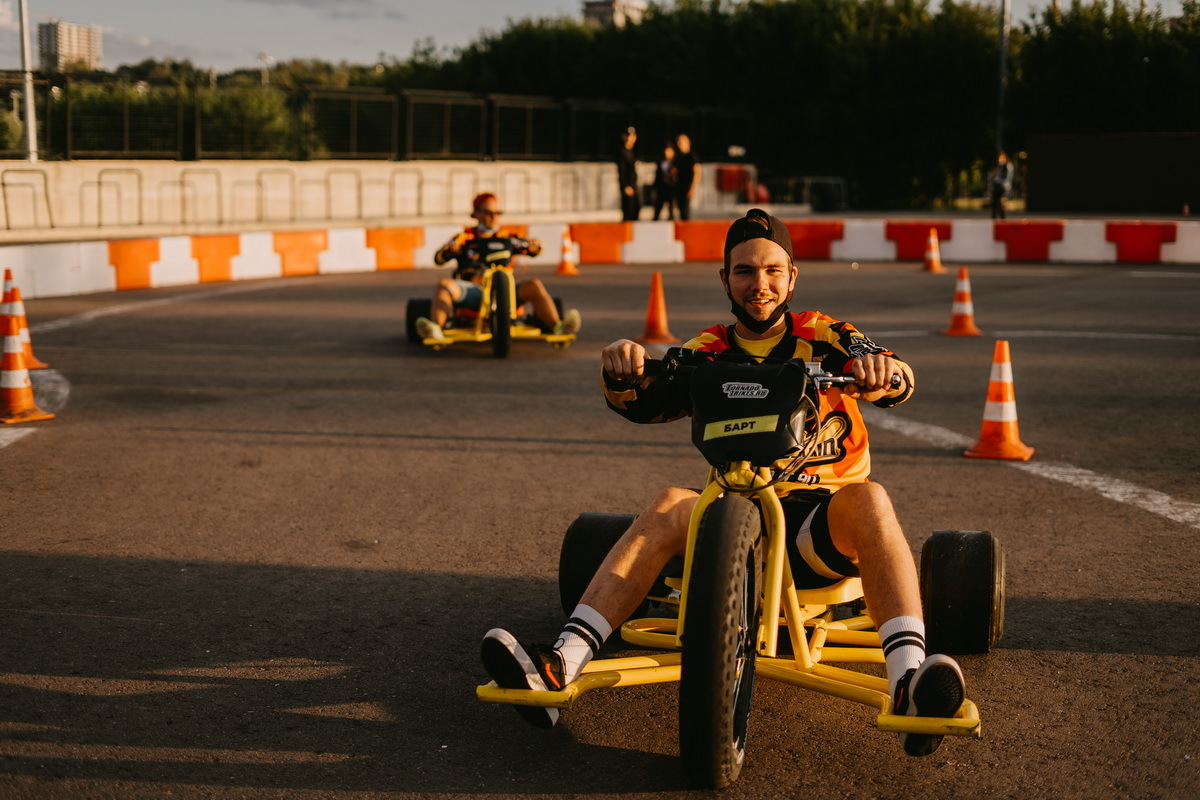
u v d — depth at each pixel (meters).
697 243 21.64
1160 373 9.84
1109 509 6.06
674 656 3.63
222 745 3.59
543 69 51.38
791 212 40.16
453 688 4.02
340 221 29.11
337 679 4.09
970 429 7.92
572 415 8.41
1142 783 3.32
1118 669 4.12
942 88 43.31
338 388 9.39
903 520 5.89
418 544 5.57
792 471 3.70
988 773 3.39
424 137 33.00
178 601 4.83
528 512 6.09
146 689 3.99
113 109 26.88
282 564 5.29
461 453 7.32
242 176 27.86
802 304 14.65
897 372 3.53
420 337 10.95
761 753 3.53
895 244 21.17
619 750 3.56
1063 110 41.81
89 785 3.34
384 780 3.38
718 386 3.41
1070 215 34.97
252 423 8.12
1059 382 9.49
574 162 36.41
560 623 4.61
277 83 30.53
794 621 3.51
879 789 3.30
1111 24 40.81
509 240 11.34
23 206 23.92
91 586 4.99
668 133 39.53
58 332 12.36
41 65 29.53
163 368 10.28
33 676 4.08
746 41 46.06
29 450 7.37
